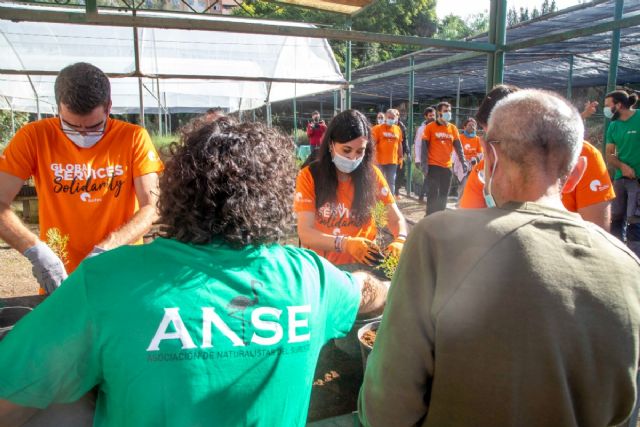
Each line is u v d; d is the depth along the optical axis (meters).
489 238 1.05
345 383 1.95
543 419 1.02
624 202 5.40
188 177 1.05
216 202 1.06
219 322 1.00
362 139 2.44
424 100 28.67
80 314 0.94
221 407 0.99
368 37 3.37
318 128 13.55
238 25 3.17
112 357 0.94
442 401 1.08
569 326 0.99
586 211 2.54
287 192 1.17
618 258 1.05
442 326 1.03
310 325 1.12
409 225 6.60
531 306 0.99
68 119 2.25
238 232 1.06
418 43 3.50
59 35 10.41
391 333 1.12
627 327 1.01
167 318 0.96
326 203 2.58
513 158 1.12
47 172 2.33
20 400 0.93
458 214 1.14
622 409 1.09
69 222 2.39
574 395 1.03
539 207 1.09
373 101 29.30
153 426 0.95
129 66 10.75
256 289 1.05
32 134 2.31
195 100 18.70
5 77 13.48
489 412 1.03
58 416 1.06
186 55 11.20
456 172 8.90
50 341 0.93
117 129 2.44
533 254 1.01
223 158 1.07
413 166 12.69
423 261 1.11
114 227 2.45
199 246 1.06
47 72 7.62
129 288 0.98
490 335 1.00
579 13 9.79
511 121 1.12
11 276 5.64
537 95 1.16
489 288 1.01
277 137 1.20
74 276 0.99
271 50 11.46
